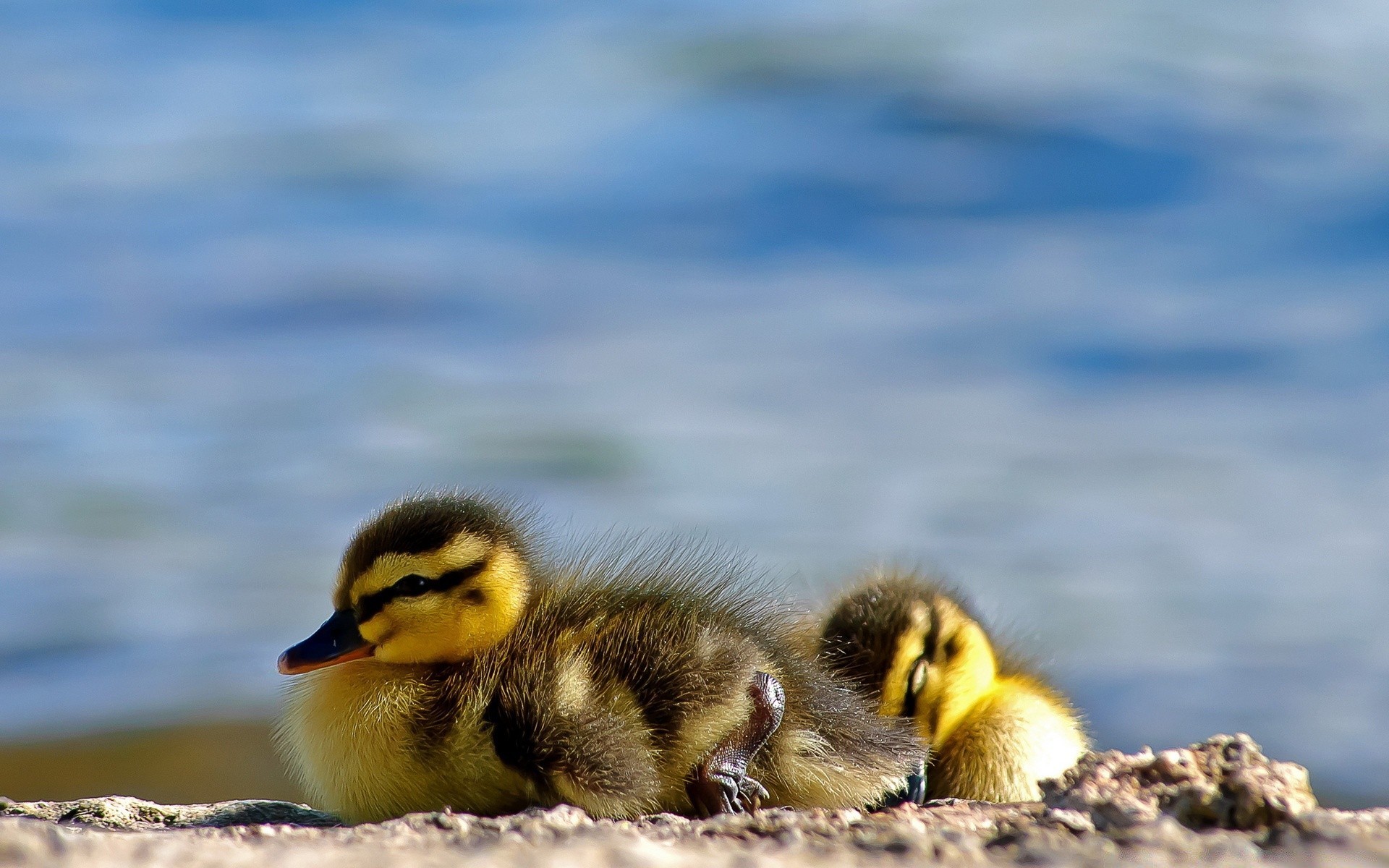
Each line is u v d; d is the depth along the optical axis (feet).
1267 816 16.61
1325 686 53.21
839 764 20.77
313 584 63.36
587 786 18.69
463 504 21.34
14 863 14.08
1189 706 51.70
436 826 16.39
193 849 14.73
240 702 52.39
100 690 53.06
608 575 21.75
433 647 20.13
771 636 21.56
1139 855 14.88
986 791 25.68
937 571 50.47
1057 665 49.01
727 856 14.61
